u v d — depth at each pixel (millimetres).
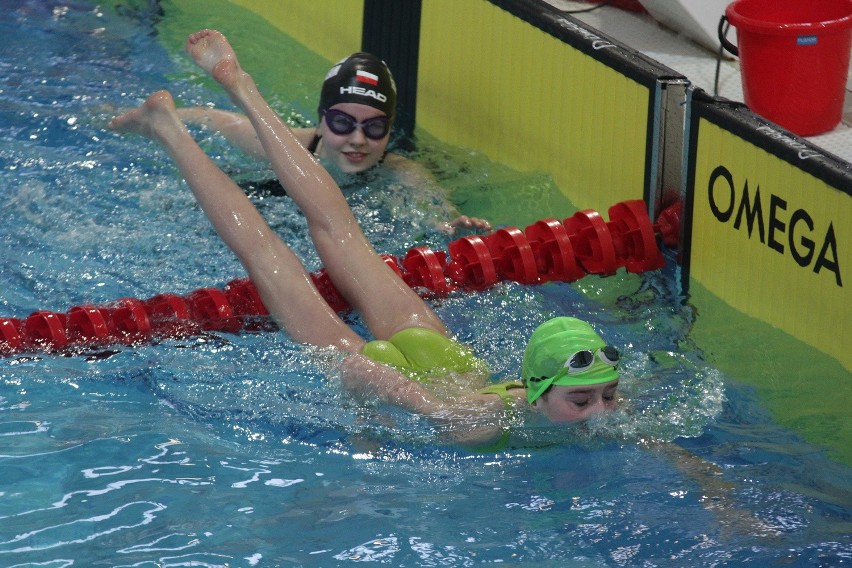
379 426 12023
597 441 11859
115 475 11141
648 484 11117
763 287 14375
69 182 17328
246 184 17453
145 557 9828
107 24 23562
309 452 11695
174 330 13938
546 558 9945
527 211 17359
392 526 10414
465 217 16562
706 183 15188
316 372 12992
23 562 9727
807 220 13398
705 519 10516
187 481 11094
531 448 11766
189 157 15102
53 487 10914
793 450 11727
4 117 19078
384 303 13867
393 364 12656
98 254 15625
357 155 17594
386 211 17031
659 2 18672
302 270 14242
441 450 11719
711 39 18531
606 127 16484
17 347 13539
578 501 10852
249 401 12555
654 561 9891
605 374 11602
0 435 11805
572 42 16766
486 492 11031
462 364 12852
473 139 19422
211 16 24188
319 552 10000
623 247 15992
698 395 12734
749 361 13523
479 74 18953
